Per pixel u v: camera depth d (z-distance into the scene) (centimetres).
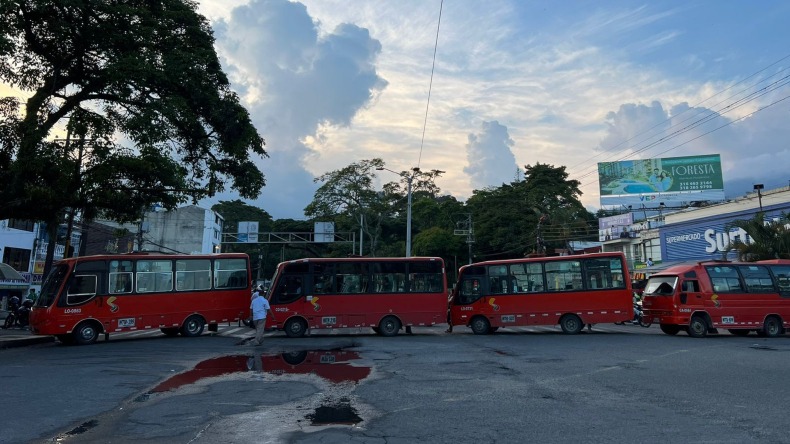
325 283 2105
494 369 1157
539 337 1991
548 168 5866
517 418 716
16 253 3678
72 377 1054
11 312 2405
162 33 1820
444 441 607
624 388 933
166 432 645
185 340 1889
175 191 1822
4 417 723
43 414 739
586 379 1027
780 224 2580
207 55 1864
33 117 1620
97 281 1884
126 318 1911
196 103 1866
